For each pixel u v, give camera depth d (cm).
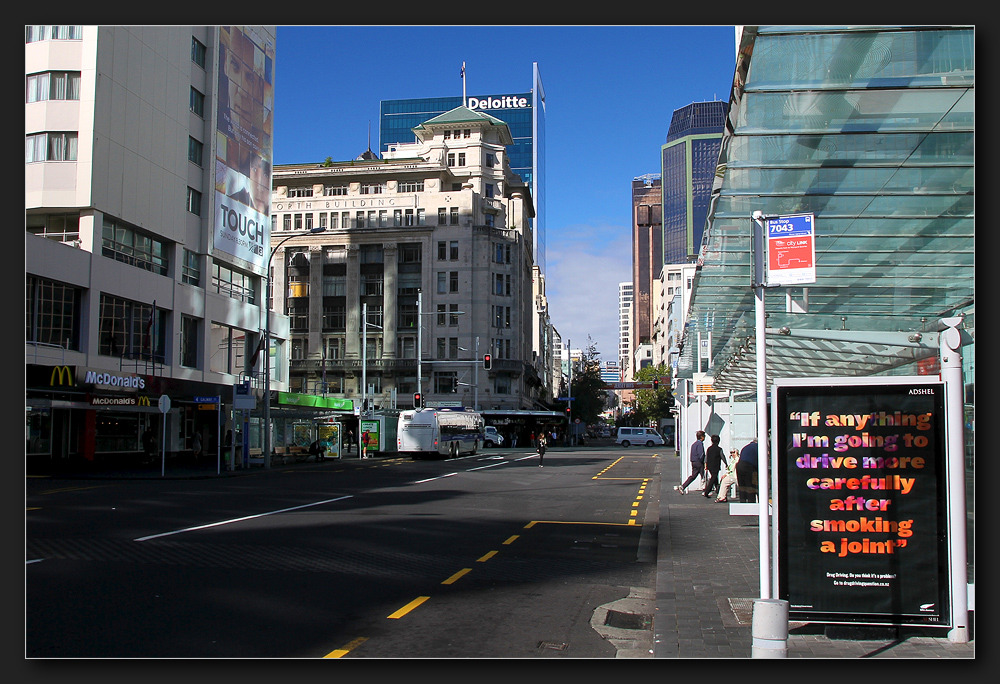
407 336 8012
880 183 1215
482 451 5941
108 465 3584
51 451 3238
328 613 791
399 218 8150
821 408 691
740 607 806
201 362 4181
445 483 2630
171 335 3903
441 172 8212
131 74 3638
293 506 1798
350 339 7994
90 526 1384
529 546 1279
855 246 1439
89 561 1038
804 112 1046
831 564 679
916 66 959
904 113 1034
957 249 1431
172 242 3975
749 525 1512
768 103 1032
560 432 9088
